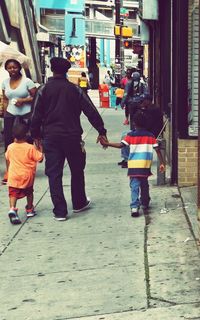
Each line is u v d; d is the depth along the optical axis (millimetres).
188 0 6953
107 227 5730
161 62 10836
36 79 22078
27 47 20297
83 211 6426
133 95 11469
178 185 7367
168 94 8977
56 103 5973
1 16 15836
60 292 4098
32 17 22766
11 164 6051
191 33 7012
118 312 3666
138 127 6133
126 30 26922
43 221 6102
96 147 11656
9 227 5926
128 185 7746
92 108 6070
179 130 7242
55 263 4746
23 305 3902
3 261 4867
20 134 6008
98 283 4215
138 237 5332
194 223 5645
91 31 38656
